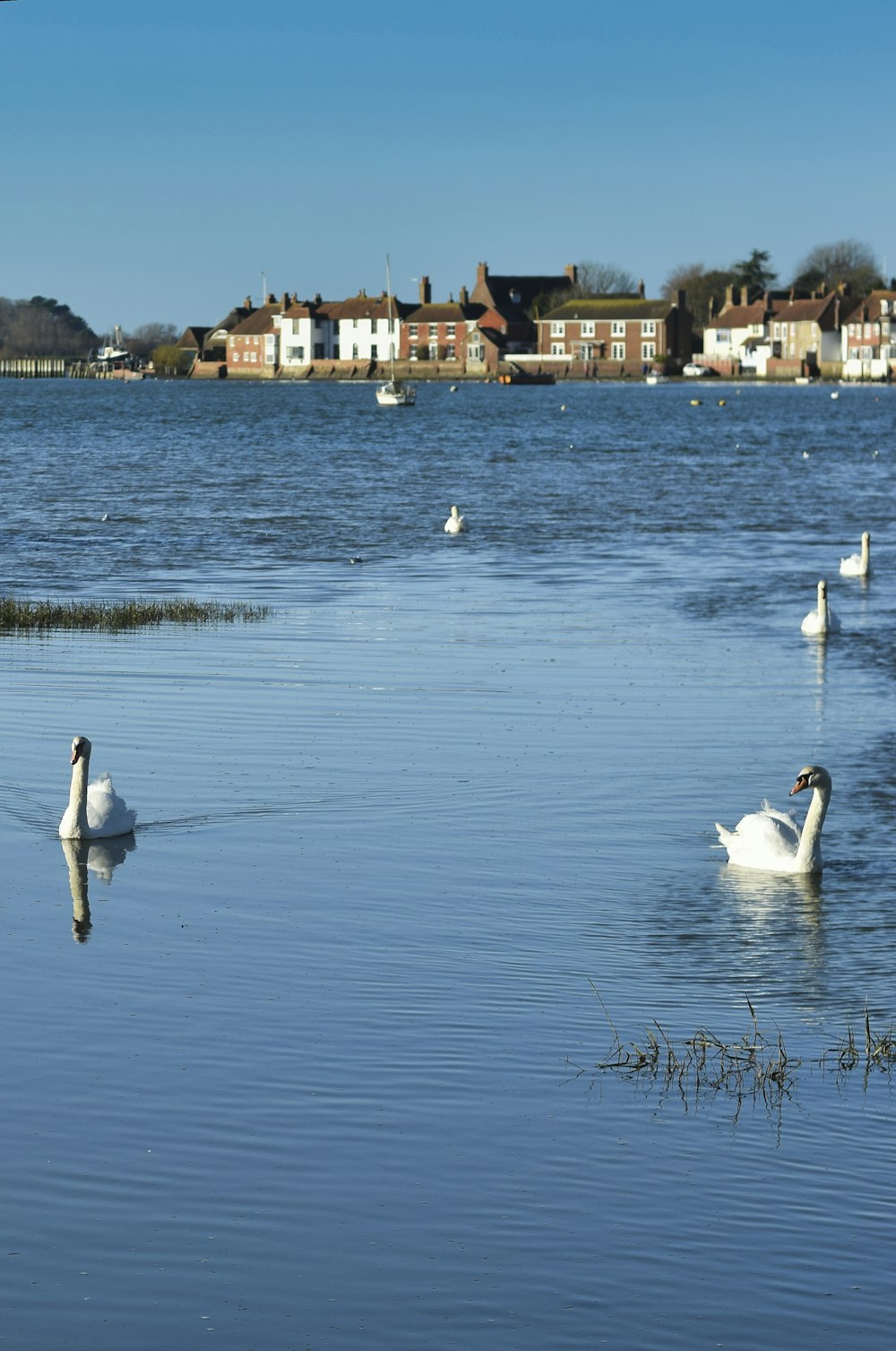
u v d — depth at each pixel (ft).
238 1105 38.91
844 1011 46.14
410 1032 43.62
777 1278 32.27
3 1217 33.81
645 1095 40.19
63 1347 29.84
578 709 85.46
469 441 357.20
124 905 54.24
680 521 188.03
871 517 193.88
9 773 71.56
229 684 91.15
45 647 102.27
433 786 69.97
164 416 500.74
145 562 148.46
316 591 129.70
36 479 245.86
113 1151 36.58
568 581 136.36
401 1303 31.27
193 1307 31.01
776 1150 37.45
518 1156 36.83
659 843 62.64
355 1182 35.53
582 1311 31.12
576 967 48.96
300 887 56.39
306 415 505.66
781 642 107.34
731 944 51.44
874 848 62.49
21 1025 43.60
